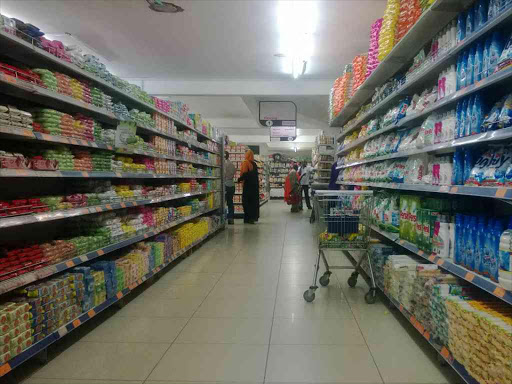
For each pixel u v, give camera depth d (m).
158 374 2.05
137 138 3.76
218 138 8.15
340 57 6.29
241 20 4.89
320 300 3.29
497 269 1.66
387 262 3.07
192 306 3.15
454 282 2.20
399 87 3.17
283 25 5.04
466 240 1.97
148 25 5.09
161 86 7.89
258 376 2.03
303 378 2.00
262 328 2.68
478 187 1.80
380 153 3.78
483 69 1.91
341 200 3.53
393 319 2.84
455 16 2.42
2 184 2.69
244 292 3.54
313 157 11.79
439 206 2.54
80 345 2.42
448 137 2.28
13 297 2.11
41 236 3.03
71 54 2.78
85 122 2.85
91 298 2.64
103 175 3.02
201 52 6.15
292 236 6.95
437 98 2.52
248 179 8.76
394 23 3.32
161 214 4.36
